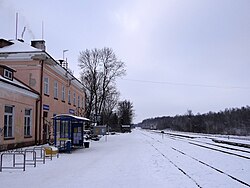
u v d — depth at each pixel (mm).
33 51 28625
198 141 39781
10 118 23422
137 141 39969
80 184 10148
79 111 48438
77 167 14227
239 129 77875
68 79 39969
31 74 28781
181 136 57281
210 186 10047
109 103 80500
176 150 25047
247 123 81812
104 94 58719
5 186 9773
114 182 10570
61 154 20922
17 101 24234
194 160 17703
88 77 58781
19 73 28891
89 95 60344
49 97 31672
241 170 13906
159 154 21266
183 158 18781
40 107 28688
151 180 11031
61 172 12672
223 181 10969
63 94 38344
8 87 22281
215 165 15594
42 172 12641
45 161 16516
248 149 26172
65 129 26250
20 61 28938
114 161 16750
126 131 99875
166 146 29984
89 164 15367
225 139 41125
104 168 13969
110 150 24641
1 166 13320
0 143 21172
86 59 58625
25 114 26312
